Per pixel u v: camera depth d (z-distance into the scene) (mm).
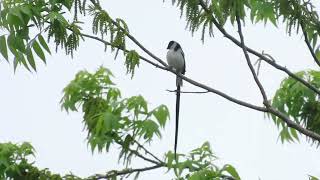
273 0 10922
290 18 10328
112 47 10273
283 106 13273
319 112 13039
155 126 13219
